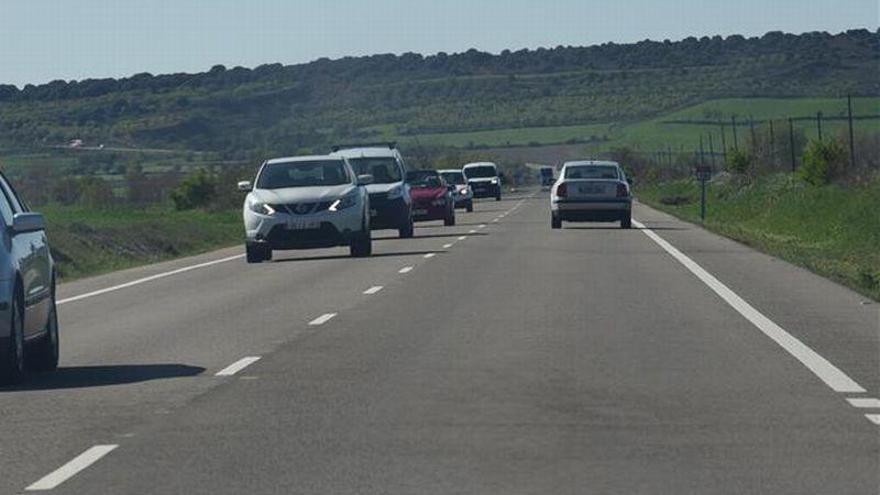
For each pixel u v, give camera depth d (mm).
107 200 123375
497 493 13312
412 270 41062
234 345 24609
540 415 17297
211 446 15703
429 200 73688
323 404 18250
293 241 47375
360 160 61969
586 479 13852
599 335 25141
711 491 13336
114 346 25078
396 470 14328
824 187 80438
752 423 16672
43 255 22516
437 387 19484
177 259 53500
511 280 36938
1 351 20156
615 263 42906
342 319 28344
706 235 60031
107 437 16328
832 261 49125
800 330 25844
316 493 13406
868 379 19984
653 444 15508
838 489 13398
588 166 67250
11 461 15133
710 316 28219
